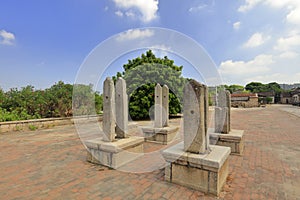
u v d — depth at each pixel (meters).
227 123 4.80
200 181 2.72
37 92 11.27
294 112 19.14
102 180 3.15
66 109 11.55
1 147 5.50
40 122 9.40
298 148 5.09
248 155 4.45
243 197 2.56
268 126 9.41
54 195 2.65
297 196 2.59
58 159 4.32
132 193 2.69
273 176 3.24
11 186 2.93
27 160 4.23
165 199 2.52
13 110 9.65
